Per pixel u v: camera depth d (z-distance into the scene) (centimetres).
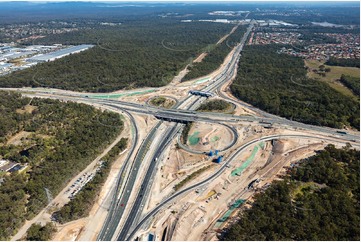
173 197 18000
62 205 17362
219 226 15775
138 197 18100
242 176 19888
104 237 15400
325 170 18700
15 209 16375
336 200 16225
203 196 18100
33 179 18712
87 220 16400
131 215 16738
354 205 16238
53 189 17950
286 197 16588
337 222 14900
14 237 15275
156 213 16800
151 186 19062
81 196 17200
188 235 15262
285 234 14250
